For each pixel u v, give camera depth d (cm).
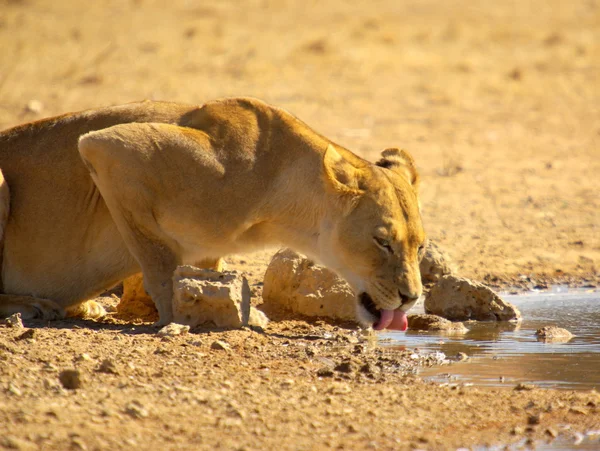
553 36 5016
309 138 1194
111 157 1158
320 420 886
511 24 5553
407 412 926
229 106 1205
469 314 1393
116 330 1188
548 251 1886
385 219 1134
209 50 4238
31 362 998
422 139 2998
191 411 879
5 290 1248
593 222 2122
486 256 1836
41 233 1230
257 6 5769
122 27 4797
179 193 1167
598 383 1044
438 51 4581
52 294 1248
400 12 5859
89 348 1068
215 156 1170
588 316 1418
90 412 845
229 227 1183
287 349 1145
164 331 1151
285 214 1192
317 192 1172
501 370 1095
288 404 922
